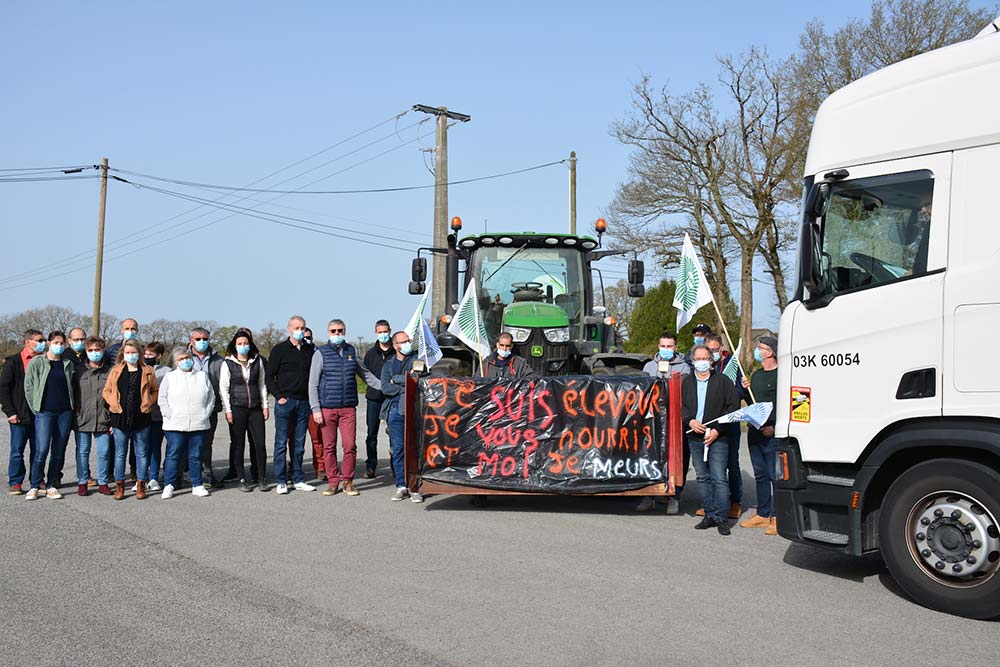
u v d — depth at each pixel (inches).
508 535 309.0
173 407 383.2
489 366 409.7
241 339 407.2
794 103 1087.0
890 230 240.1
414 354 418.9
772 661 184.7
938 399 225.5
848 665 182.7
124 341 416.2
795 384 257.6
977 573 218.7
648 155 1227.9
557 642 195.0
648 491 344.2
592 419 350.6
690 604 225.8
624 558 275.9
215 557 272.4
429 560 269.9
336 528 319.0
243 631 201.2
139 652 186.9
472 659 183.9
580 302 480.7
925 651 192.2
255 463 439.5
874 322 239.5
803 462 256.7
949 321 225.0
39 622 206.8
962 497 223.5
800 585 247.0
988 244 221.3
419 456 357.4
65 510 352.5
